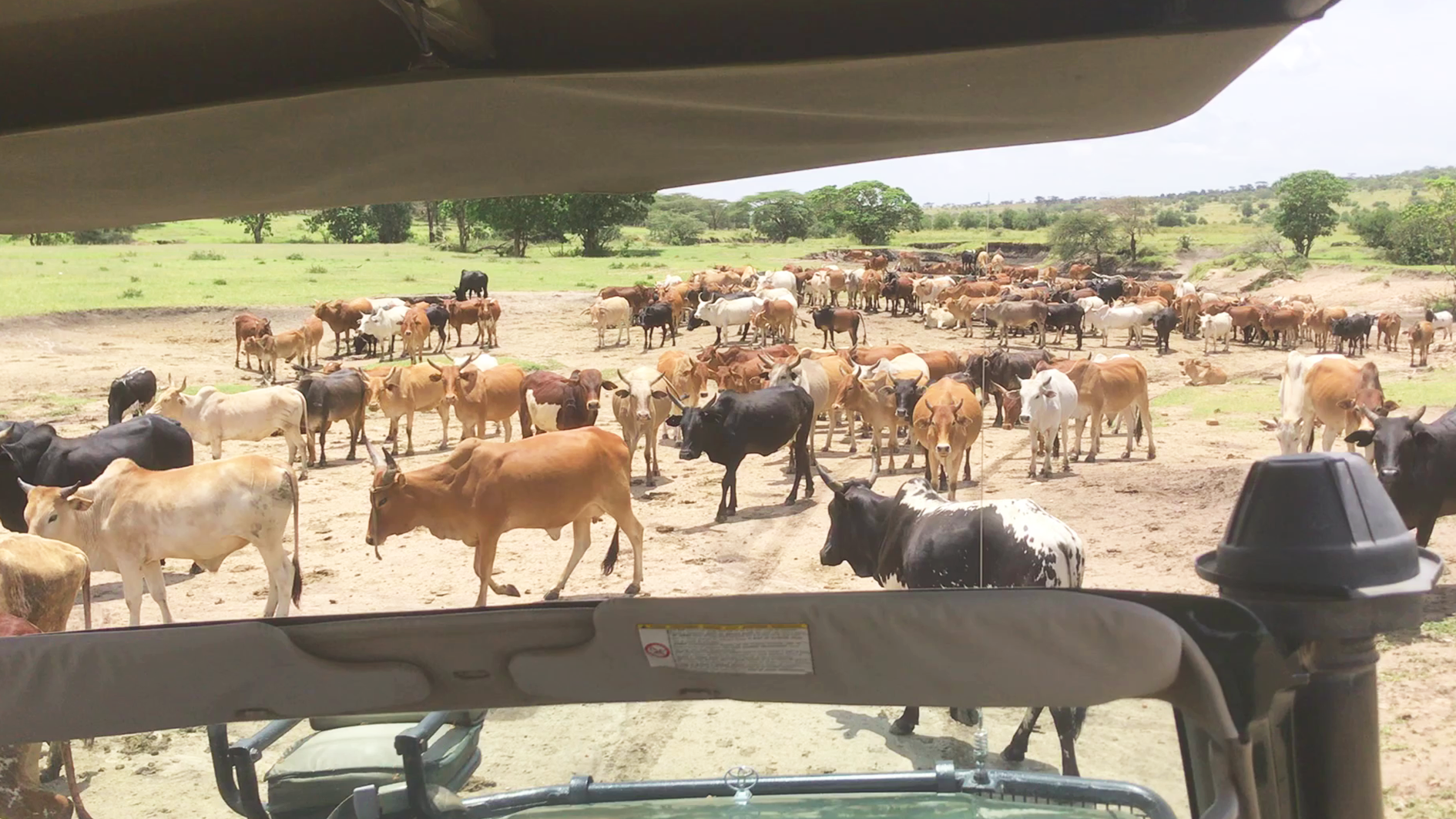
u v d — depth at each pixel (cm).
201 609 1066
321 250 6469
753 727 209
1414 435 993
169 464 1266
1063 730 197
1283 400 1686
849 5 205
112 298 3650
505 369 1883
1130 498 1380
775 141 262
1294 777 205
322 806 208
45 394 2302
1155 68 213
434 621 208
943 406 1398
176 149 244
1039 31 204
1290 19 192
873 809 198
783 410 1410
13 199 280
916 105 234
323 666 207
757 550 1225
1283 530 202
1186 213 8856
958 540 686
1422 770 623
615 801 207
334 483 1648
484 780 210
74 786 207
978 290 4175
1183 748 194
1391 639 828
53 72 227
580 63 216
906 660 193
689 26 212
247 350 2739
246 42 221
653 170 289
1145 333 4138
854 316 3409
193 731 210
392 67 225
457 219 6750
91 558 927
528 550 1248
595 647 204
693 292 4009
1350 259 5866
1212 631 193
